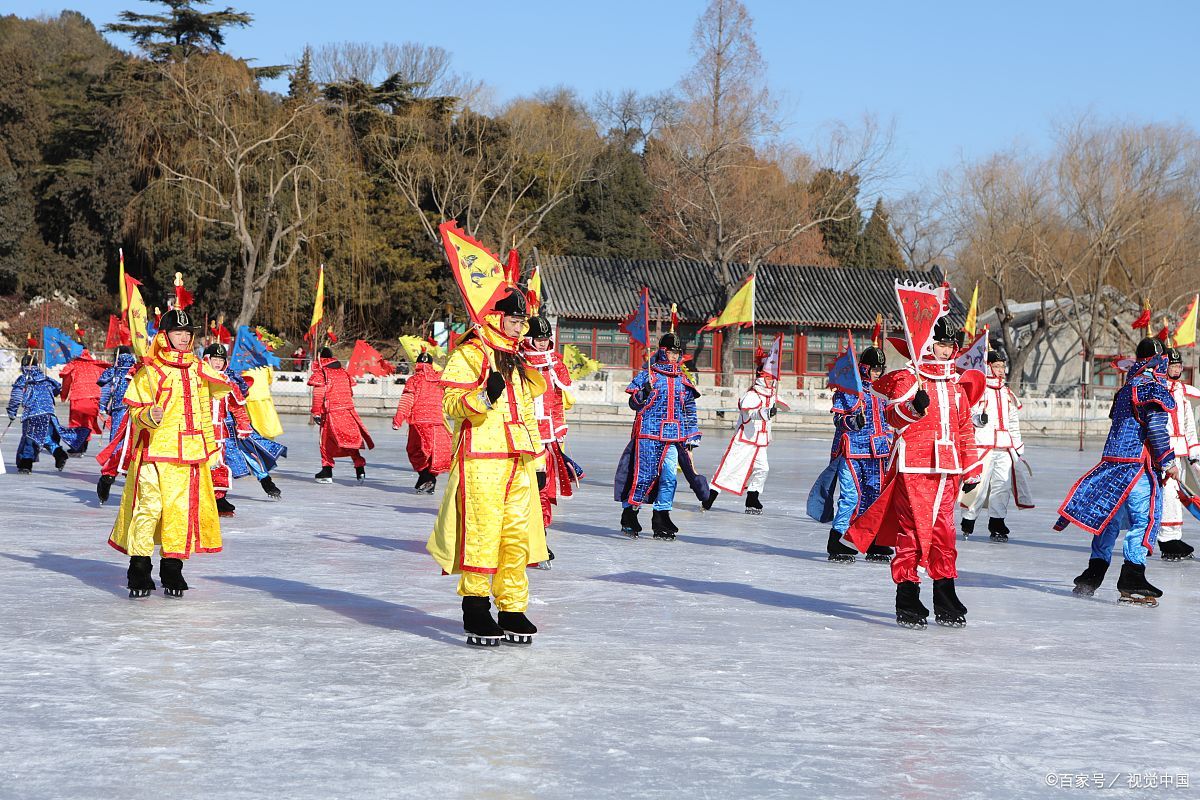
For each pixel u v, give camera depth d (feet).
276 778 13.70
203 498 25.63
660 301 174.81
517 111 208.95
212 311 173.47
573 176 203.51
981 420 24.43
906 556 24.09
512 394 21.34
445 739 15.39
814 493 34.35
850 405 33.96
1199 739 16.29
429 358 51.13
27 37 317.22
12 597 24.77
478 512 20.90
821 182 184.03
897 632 23.62
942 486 24.03
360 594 26.16
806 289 183.32
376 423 117.91
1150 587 27.84
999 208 176.35
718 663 20.29
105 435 82.23
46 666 18.90
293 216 168.35
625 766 14.44
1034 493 59.93
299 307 178.40
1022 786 14.10
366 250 177.17
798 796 13.52
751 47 172.14
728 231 182.60
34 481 50.47
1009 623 24.93
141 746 14.84
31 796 12.98
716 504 50.21
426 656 20.25
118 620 22.67
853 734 16.11
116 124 177.99
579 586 28.25
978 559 35.35
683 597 27.07
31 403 54.70
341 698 17.34
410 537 36.11
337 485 53.11
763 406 46.16
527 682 18.58
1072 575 32.45
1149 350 28.35
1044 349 189.16
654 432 37.58
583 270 179.93
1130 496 27.91
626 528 38.24
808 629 23.65
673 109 278.46
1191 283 181.47
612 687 18.38
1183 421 36.37
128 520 25.31
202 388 25.81
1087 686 19.30
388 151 186.09
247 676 18.53
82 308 190.39
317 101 179.01
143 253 181.57
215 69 165.07
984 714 17.35
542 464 36.11
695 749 15.23
